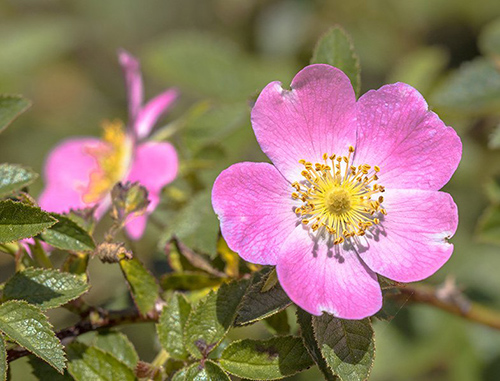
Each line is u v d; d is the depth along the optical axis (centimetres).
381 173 33
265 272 33
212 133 40
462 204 46
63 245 33
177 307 33
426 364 44
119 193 34
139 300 34
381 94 33
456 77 42
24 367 42
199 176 39
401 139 33
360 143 33
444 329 44
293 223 33
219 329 32
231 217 32
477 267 45
